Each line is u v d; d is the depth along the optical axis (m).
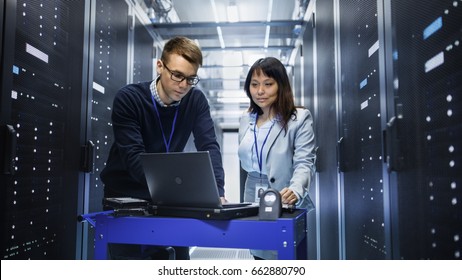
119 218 1.36
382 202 1.70
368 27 1.91
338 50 2.50
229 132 10.33
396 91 1.54
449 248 1.16
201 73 5.85
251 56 5.42
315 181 3.45
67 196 2.14
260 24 3.94
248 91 1.95
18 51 1.69
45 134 1.92
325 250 3.00
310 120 1.89
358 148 2.08
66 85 2.14
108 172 1.80
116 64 2.95
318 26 3.17
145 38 3.75
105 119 2.73
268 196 1.27
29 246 1.77
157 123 1.76
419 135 1.35
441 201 1.20
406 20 1.46
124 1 3.13
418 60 1.36
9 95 1.59
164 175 1.30
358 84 2.08
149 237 1.32
